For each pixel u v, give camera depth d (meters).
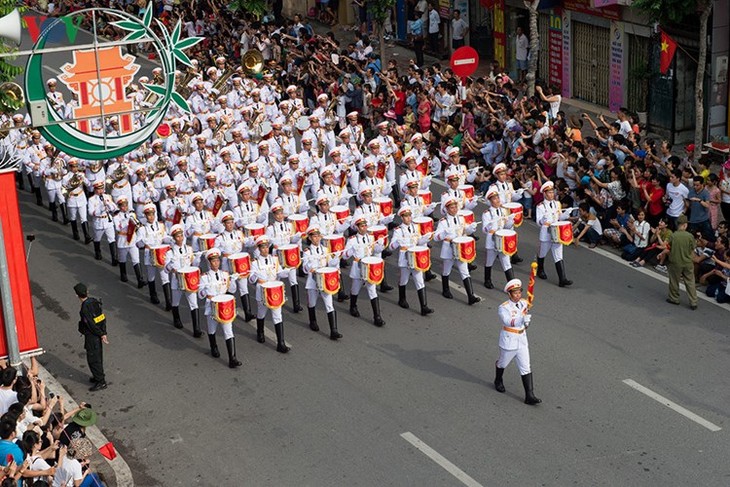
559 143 30.33
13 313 20.11
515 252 26.11
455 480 18.83
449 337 24.14
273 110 38.09
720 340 23.16
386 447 19.94
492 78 37.41
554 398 21.28
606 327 24.03
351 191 31.88
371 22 50.25
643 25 35.56
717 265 24.95
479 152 33.47
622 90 37.44
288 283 27.23
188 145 32.19
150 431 21.03
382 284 26.67
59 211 33.34
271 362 23.50
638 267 27.03
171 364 23.69
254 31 46.53
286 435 20.56
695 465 18.88
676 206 26.83
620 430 20.05
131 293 27.50
